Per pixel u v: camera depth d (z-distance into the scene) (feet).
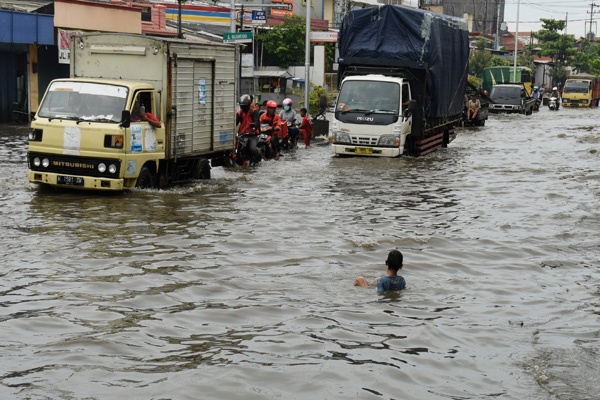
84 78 58.90
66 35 118.73
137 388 23.34
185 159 64.28
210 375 24.44
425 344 27.96
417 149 92.07
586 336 29.35
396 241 44.70
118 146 54.75
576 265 40.78
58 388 23.24
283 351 26.81
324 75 214.90
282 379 24.32
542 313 32.30
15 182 60.18
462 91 112.98
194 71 63.57
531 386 24.35
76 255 39.14
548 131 143.02
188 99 62.90
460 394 23.65
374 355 26.63
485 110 157.17
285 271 37.58
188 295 33.19
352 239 44.80
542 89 293.43
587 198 62.28
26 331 28.17
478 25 401.90
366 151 86.79
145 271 36.63
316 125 114.21
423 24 88.33
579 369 25.84
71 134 54.90
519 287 36.24
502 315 31.86
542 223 51.47
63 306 31.14
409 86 89.97
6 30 112.78
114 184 55.06
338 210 54.24
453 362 26.30
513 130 146.10
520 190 66.23
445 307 32.68
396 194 62.54
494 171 79.15
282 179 69.21
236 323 29.76
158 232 44.96
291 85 205.46
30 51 121.70
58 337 27.61
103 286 34.04
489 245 44.60
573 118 191.01
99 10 124.36
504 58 351.87
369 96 87.10
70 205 52.01
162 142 59.67
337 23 251.60
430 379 24.76
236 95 71.72
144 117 57.72
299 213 52.54
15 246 40.57
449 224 50.49
